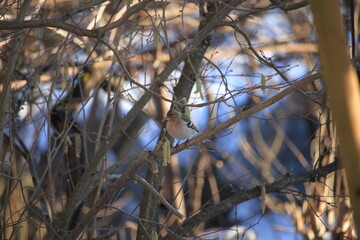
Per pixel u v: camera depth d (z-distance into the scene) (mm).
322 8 4566
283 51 16797
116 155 17906
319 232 11680
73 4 14844
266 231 17500
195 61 12070
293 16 16750
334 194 11438
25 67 14648
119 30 12188
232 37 18297
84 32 8492
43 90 14430
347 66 4508
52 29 12750
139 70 15453
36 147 14000
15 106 13359
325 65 4551
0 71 12883
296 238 11984
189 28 17531
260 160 15727
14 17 14266
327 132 11898
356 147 4387
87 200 13828
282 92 7273
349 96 4453
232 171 19125
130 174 8234
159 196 7773
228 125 7691
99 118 17516
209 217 11047
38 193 11922
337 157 11156
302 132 21469
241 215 18547
